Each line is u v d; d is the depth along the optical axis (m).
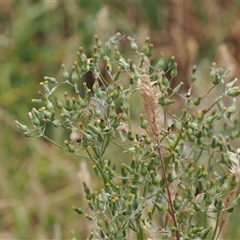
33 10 6.32
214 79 2.59
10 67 6.14
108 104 2.57
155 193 2.70
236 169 2.55
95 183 5.02
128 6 6.37
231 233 4.39
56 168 5.42
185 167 2.55
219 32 6.11
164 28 6.18
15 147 5.69
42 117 2.61
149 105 2.48
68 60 6.11
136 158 2.54
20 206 5.13
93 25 6.14
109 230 2.48
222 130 2.99
